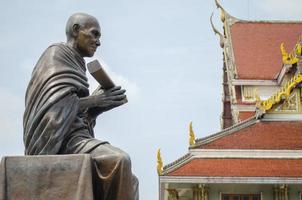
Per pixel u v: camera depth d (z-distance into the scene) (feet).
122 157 20.70
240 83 182.70
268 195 134.82
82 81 22.52
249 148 139.03
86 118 22.77
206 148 138.82
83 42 23.12
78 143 21.68
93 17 23.50
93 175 20.72
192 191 136.26
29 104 22.07
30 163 20.68
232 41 203.21
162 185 136.46
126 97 23.20
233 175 133.08
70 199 20.36
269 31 207.82
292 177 132.26
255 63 192.03
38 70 22.31
